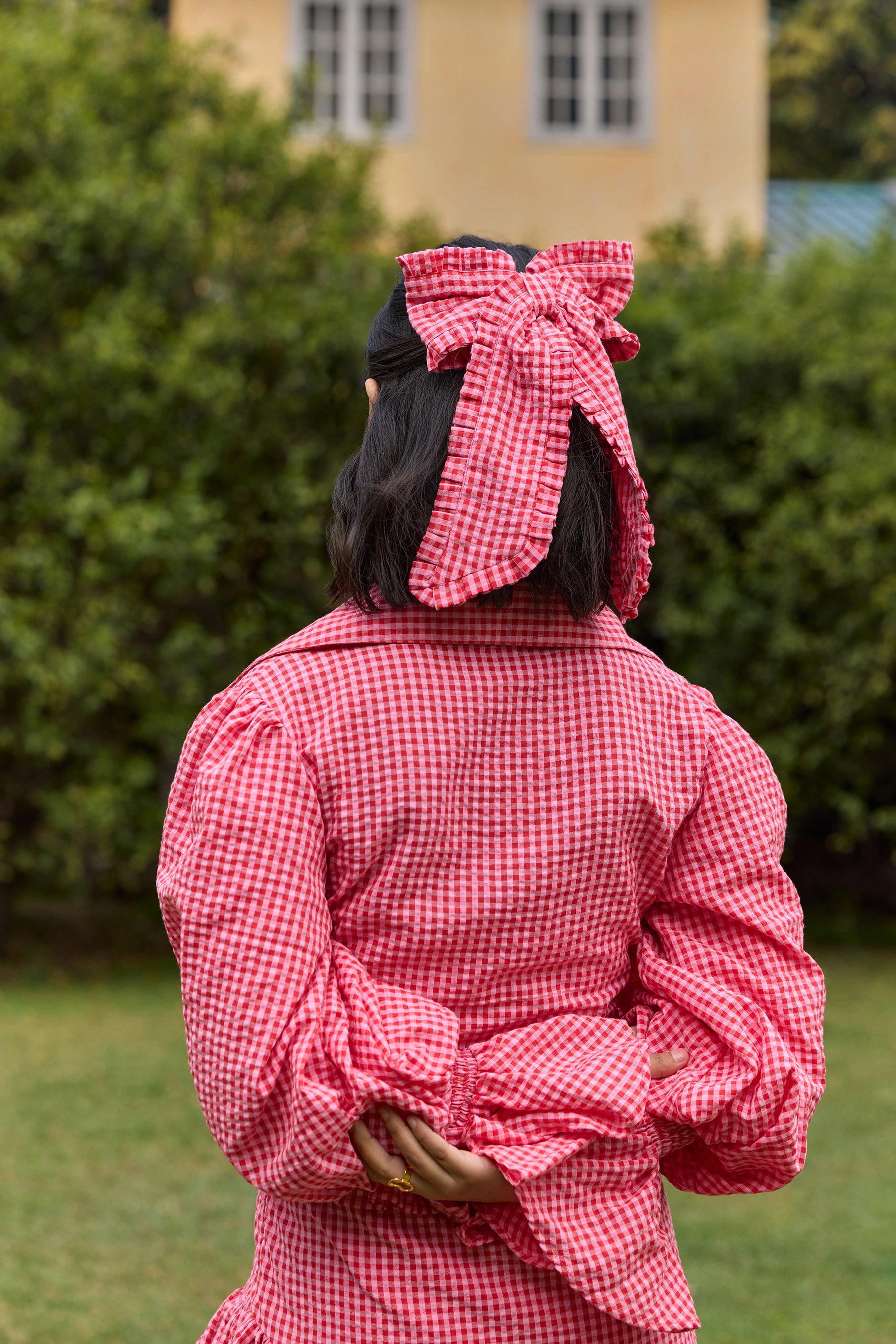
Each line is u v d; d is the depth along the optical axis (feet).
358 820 3.83
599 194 39.52
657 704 4.21
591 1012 4.09
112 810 22.39
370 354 4.35
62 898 30.42
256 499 24.17
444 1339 3.78
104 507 21.77
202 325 22.99
